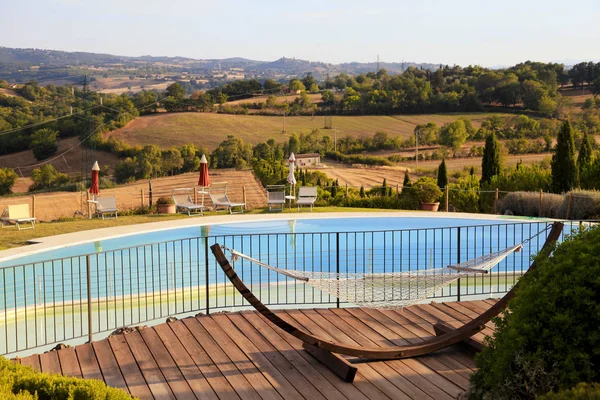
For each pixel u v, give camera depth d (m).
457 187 19.80
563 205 14.98
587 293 3.25
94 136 62.81
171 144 69.50
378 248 12.64
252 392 4.53
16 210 14.18
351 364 4.71
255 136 74.06
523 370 3.36
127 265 10.70
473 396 3.81
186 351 5.36
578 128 70.94
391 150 71.88
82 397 3.08
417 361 5.09
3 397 2.86
